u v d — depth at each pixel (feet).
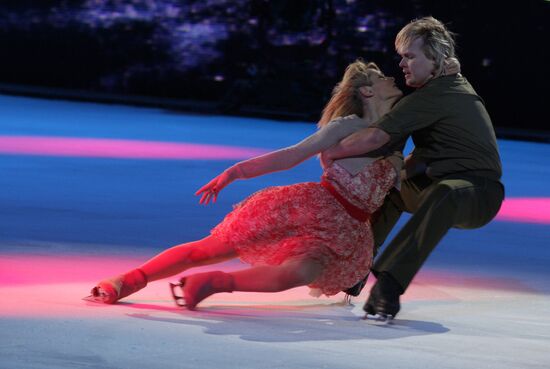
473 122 36.52
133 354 28.99
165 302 36.86
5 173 80.02
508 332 34.88
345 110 36.86
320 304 38.22
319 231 35.45
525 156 140.26
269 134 146.20
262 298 38.83
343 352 30.66
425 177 37.32
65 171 83.97
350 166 35.78
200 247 36.17
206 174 87.81
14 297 36.35
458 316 37.35
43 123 139.13
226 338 31.68
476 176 36.32
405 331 34.19
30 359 27.81
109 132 131.03
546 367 30.19
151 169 89.61
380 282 35.09
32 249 46.93
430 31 36.96
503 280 46.06
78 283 39.55
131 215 60.95
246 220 35.83
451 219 35.17
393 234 60.29
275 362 28.94
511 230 65.00
